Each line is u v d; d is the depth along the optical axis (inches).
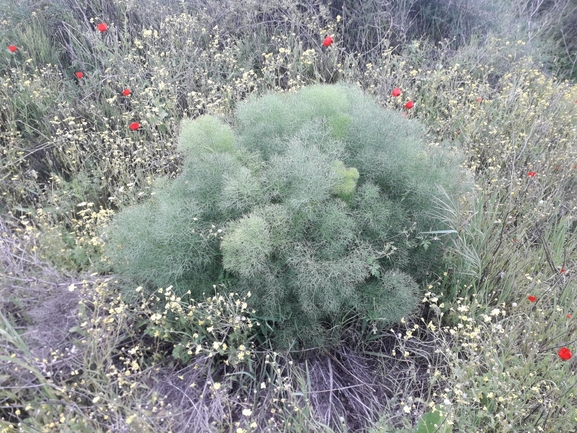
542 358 98.1
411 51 191.9
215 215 105.0
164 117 155.2
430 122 163.3
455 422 85.0
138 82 168.1
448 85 171.6
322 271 91.0
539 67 208.2
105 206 136.0
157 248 99.1
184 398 92.4
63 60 181.6
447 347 94.0
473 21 211.3
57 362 89.0
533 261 121.1
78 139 142.6
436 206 109.8
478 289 113.3
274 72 170.4
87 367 89.4
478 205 124.3
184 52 176.2
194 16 190.9
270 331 101.0
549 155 147.3
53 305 98.5
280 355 94.7
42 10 188.5
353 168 100.3
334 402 95.6
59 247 113.4
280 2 190.4
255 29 191.9
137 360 98.3
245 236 88.7
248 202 97.9
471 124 150.8
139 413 82.1
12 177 135.1
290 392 85.9
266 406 90.4
